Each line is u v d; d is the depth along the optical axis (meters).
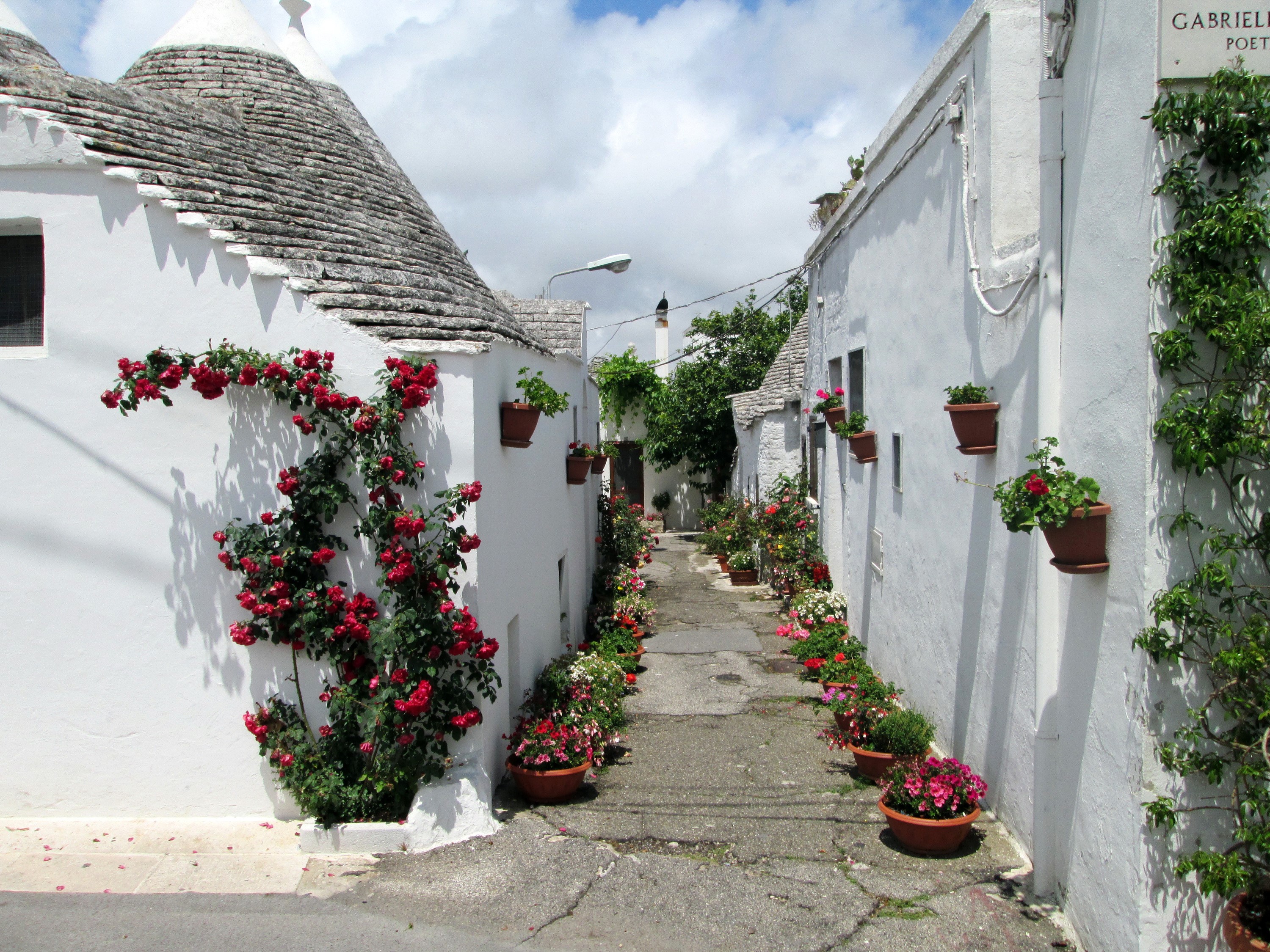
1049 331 4.30
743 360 23.55
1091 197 3.95
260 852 4.83
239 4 8.36
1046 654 4.32
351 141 7.89
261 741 4.99
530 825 5.28
